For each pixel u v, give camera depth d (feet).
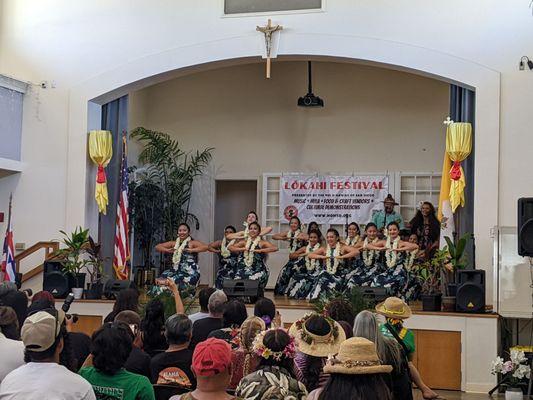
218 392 10.52
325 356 13.60
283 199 48.96
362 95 48.98
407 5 36.40
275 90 50.52
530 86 34.45
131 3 40.16
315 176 48.60
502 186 34.27
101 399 11.76
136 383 11.94
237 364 14.79
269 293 42.80
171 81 52.08
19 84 40.29
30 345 10.70
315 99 46.09
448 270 32.78
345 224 47.91
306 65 49.98
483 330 30.09
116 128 40.93
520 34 34.81
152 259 48.57
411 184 47.24
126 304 19.86
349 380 10.19
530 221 25.80
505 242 30.37
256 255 37.50
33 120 40.75
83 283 35.91
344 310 17.54
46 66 40.91
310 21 37.47
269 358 11.80
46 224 40.11
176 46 39.37
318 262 38.52
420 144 47.80
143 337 16.83
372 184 47.70
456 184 34.17
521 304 30.01
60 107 40.50
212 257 50.70
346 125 49.11
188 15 39.29
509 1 35.06
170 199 48.52
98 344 11.88
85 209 39.81
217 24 38.83
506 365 27.89
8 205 40.63
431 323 30.60
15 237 40.42
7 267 36.27
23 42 41.34
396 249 36.60
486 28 35.22
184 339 14.78
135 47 39.96
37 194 40.37
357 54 36.83
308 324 13.94
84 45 40.60
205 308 20.72
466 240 31.83
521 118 34.37
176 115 51.90
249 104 50.85
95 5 40.63
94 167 40.42
